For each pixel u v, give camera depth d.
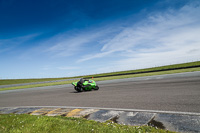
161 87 8.02
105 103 5.85
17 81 59.28
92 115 4.46
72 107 5.79
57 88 15.95
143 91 7.48
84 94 8.99
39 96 10.55
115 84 12.63
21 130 3.58
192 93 5.75
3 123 4.40
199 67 20.91
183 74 13.75
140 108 4.59
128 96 6.68
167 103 4.79
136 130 2.97
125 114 4.20
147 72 26.94
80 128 3.30
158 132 2.84
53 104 6.97
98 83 15.96
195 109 3.89
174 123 3.20
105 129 3.13
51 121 4.02
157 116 3.74
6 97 12.56
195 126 2.92
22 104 8.02
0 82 55.94
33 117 4.63
